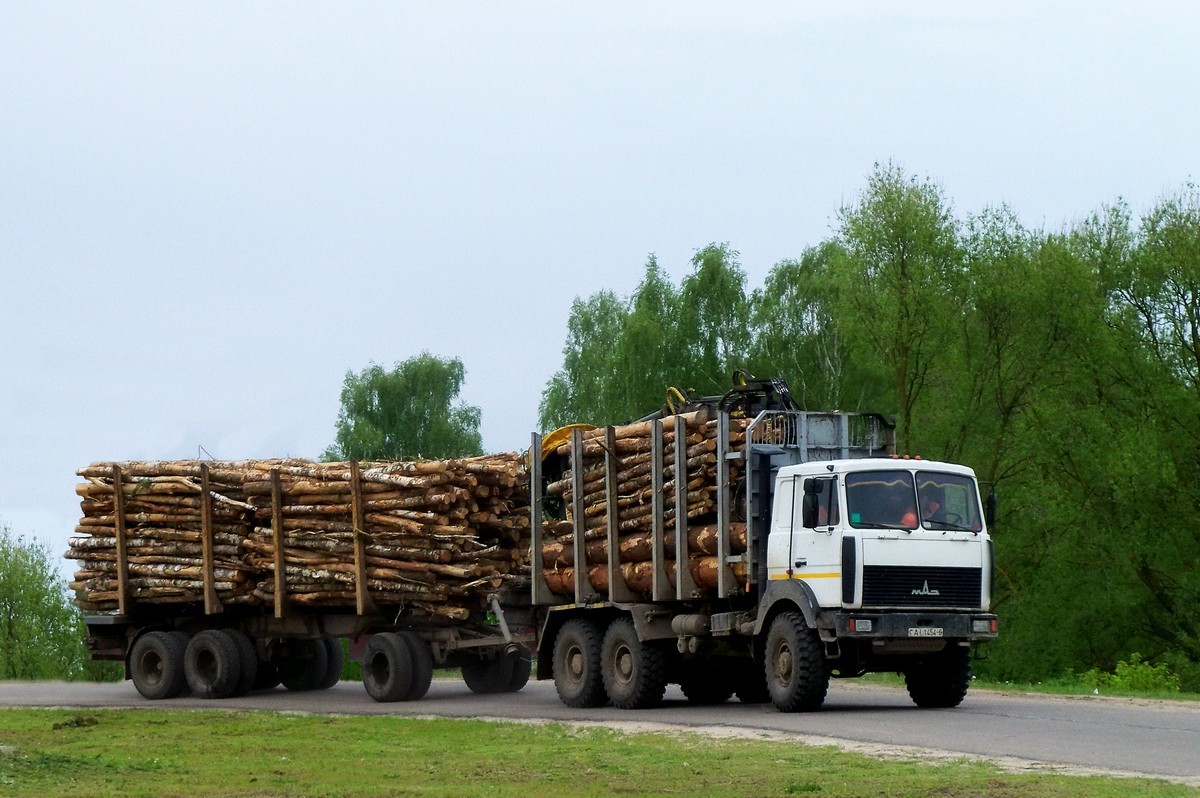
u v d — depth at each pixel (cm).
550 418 12644
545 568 4125
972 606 3397
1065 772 2305
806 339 10975
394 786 2319
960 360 7481
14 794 2222
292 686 4956
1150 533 7544
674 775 2381
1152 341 7775
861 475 3328
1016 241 7669
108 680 8162
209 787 2322
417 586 4156
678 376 10956
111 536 4800
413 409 14638
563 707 3931
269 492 4459
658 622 3731
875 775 2292
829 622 3262
